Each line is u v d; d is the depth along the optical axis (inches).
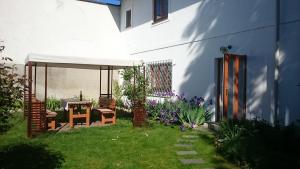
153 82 474.3
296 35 251.0
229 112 328.8
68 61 325.4
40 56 305.0
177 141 272.5
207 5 356.2
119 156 224.4
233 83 311.4
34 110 294.7
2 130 169.2
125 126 354.9
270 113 271.4
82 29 561.0
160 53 458.0
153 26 478.0
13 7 493.7
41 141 271.0
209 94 350.9
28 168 191.9
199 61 369.7
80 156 223.1
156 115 395.5
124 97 530.6
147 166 200.8
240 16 307.0
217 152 234.4
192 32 383.2
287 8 259.4
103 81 589.0
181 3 406.6
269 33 274.1
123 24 588.7
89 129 335.6
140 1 521.0
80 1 557.0
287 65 258.1
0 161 205.2
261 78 282.2
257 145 198.7
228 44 323.0
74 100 393.7
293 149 205.5
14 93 166.1
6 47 489.1
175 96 411.8
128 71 366.6
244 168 191.9
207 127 335.0
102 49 582.9
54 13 531.8
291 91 254.1
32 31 511.2
